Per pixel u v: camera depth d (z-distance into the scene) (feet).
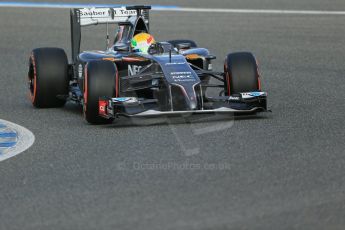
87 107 104.32
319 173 78.38
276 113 111.24
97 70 104.17
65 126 106.83
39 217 68.08
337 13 266.57
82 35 231.30
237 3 306.35
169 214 67.26
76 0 328.08
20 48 205.57
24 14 280.72
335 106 116.78
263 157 85.30
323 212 66.69
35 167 84.69
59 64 121.08
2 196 74.54
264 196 71.36
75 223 66.08
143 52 112.16
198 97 100.94
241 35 217.36
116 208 69.46
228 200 70.54
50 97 121.39
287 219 65.16
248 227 63.52
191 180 77.20
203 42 206.08
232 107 104.68
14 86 149.28
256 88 107.96
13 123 111.24
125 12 127.24
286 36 214.07
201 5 300.81
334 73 154.51
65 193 74.59
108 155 88.43
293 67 164.04
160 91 104.12
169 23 245.86
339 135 95.55
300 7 288.10
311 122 104.06
